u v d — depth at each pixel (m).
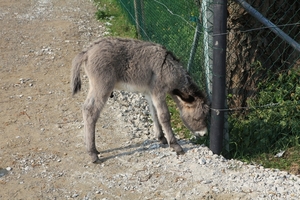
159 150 4.68
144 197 4.25
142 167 4.50
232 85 4.99
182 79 4.62
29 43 6.67
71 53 6.39
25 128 5.02
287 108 4.82
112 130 4.96
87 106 4.58
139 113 5.23
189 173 4.41
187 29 5.41
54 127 5.03
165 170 4.46
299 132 4.75
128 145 4.77
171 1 5.82
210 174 4.39
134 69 4.58
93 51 4.55
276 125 4.80
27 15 7.75
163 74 4.57
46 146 4.79
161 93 4.61
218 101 4.46
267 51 4.93
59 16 7.65
